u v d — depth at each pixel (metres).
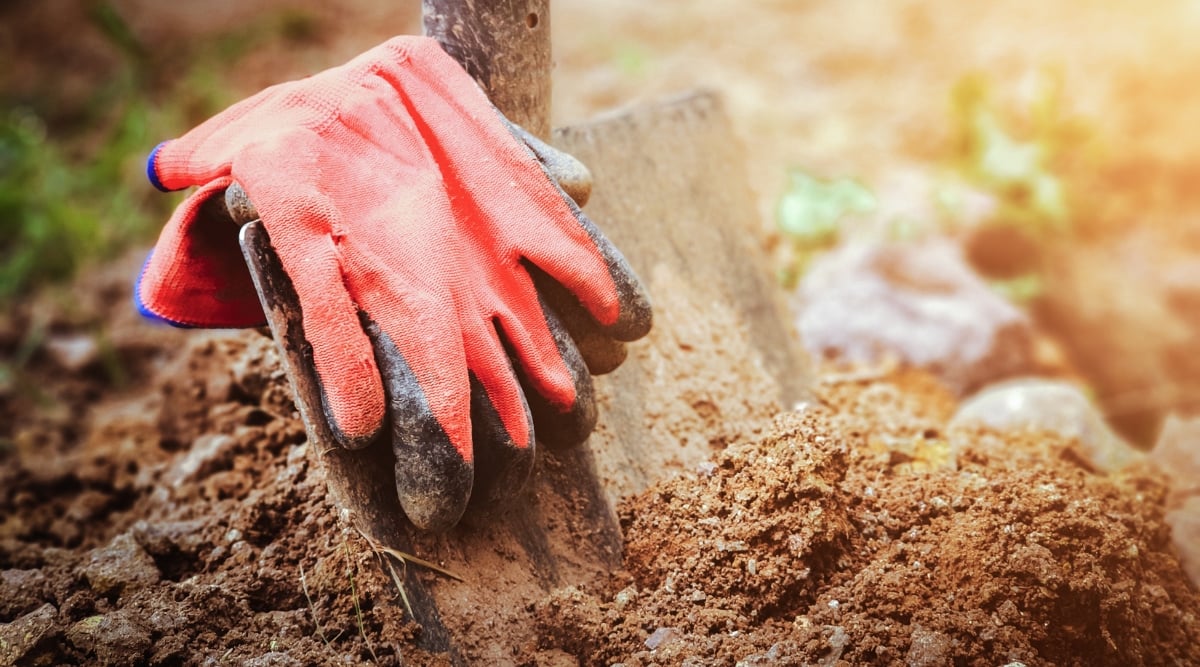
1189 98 2.11
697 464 1.05
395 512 0.95
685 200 1.12
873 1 2.48
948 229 1.66
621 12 2.41
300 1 2.42
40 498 1.24
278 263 0.92
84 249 1.75
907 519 1.01
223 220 0.94
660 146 1.12
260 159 0.90
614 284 0.94
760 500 0.99
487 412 0.92
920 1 2.46
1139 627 0.97
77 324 1.60
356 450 0.94
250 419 1.11
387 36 2.26
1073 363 1.69
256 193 0.90
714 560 0.98
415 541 0.95
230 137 0.92
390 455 0.95
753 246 1.14
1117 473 1.12
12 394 1.47
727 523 0.99
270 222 0.89
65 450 1.34
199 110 1.95
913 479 1.05
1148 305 1.75
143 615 0.95
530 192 0.94
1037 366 1.43
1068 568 0.96
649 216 1.10
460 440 0.90
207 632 0.95
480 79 0.99
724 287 1.12
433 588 0.95
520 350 0.93
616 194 1.09
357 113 0.93
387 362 0.90
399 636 0.94
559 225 0.94
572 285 0.93
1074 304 1.70
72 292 1.67
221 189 0.92
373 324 0.91
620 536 1.00
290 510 1.01
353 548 0.94
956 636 0.94
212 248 0.94
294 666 0.93
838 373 1.28
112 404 1.46
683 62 2.19
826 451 1.01
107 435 1.28
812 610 0.96
